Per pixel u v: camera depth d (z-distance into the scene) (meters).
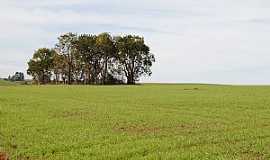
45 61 161.88
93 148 24.23
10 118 38.53
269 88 92.50
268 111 45.41
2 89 93.00
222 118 39.28
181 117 39.94
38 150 23.91
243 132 30.20
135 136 28.55
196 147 24.50
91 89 93.25
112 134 29.41
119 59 150.38
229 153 22.77
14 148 24.84
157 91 84.00
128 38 149.00
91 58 154.50
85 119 38.38
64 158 21.86
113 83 152.75
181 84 133.75
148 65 151.12
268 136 28.55
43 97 66.69
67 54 154.75
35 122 35.84
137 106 51.91
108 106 51.59
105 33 151.25
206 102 56.31
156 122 36.31
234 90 85.06
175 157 21.64
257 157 21.84
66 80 157.25
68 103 55.53
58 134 29.48
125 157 21.98
